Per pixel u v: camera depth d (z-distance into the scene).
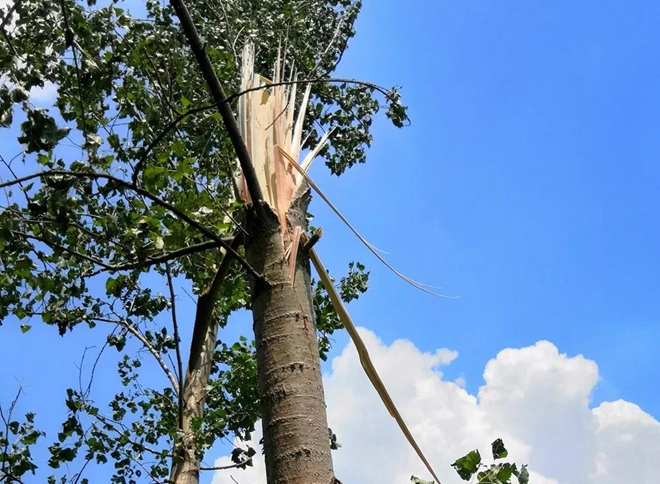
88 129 3.69
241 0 6.78
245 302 6.98
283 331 3.19
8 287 4.71
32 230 4.23
